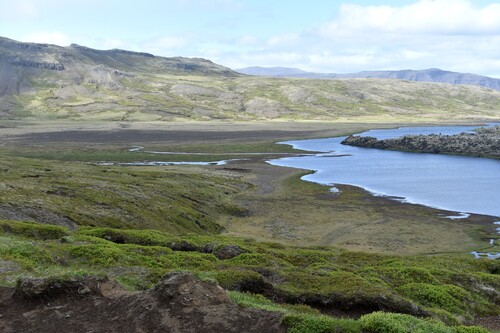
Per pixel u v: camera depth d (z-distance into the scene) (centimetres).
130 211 7000
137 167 13525
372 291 2811
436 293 3241
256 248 4394
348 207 8962
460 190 10531
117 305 2042
